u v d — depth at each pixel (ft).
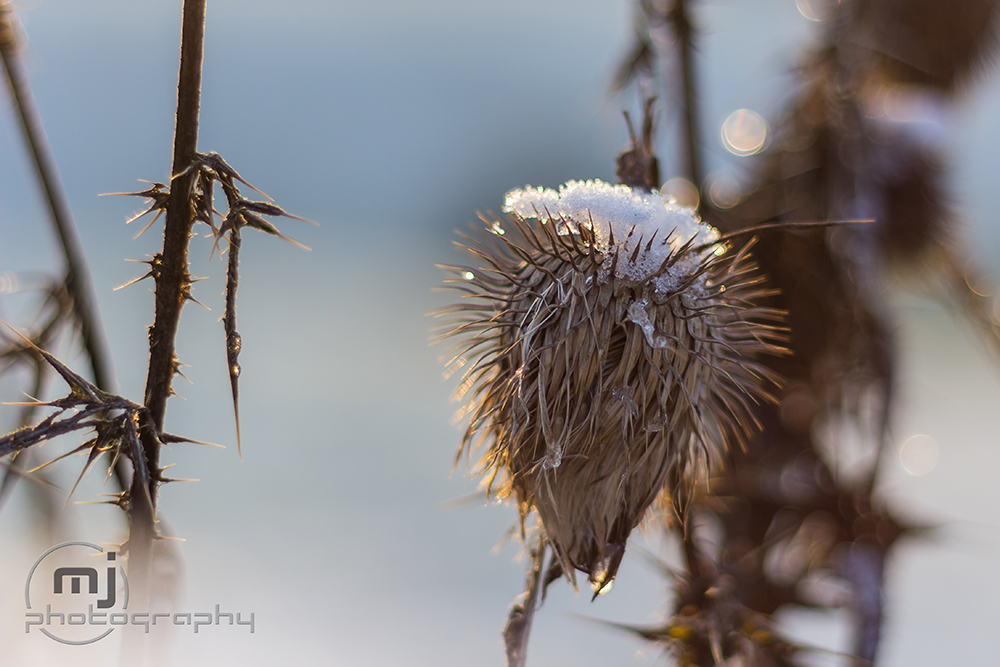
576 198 2.32
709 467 2.33
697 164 2.52
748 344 2.34
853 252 2.53
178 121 2.32
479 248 2.34
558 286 2.30
